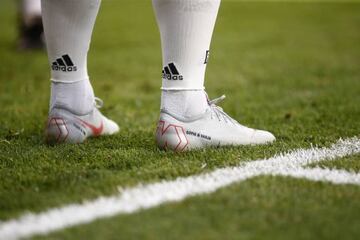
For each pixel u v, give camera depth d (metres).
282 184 2.43
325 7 12.44
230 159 2.82
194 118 2.94
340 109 4.25
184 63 2.82
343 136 3.38
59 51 3.00
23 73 6.53
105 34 9.73
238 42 8.75
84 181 2.54
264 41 8.79
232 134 3.06
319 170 2.67
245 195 2.29
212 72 6.57
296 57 7.41
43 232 2.05
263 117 4.14
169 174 2.60
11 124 3.92
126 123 4.03
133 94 5.47
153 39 9.18
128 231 2.00
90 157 2.92
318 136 3.38
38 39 8.30
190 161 2.79
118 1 14.45
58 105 3.12
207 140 2.99
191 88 2.88
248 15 11.63
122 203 2.29
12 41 9.26
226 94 5.31
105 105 4.84
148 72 6.68
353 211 2.14
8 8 14.87
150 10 12.80
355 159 2.84
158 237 1.95
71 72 3.07
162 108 2.94
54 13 2.89
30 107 4.64
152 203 2.27
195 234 1.96
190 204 2.22
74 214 2.20
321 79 5.91
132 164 2.79
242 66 6.91
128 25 10.70
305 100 4.78
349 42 8.53
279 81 5.92
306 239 1.92
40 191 2.46
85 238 1.97
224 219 2.07
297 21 10.77
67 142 3.16
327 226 2.01
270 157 2.90
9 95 5.23
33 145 3.26
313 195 2.30
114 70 6.82
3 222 2.15
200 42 2.79
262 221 2.06
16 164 2.85
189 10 2.69
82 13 2.90
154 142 3.25
